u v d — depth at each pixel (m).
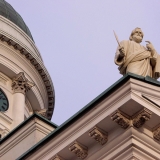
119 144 32.62
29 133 38.22
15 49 64.69
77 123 33.69
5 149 38.97
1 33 63.53
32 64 65.94
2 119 60.84
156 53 36.78
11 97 63.75
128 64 36.22
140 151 32.28
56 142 34.19
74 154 33.78
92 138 33.25
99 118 33.03
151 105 32.81
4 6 68.38
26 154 35.38
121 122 32.59
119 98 32.75
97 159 33.22
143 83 33.41
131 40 37.66
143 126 32.84
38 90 66.44
